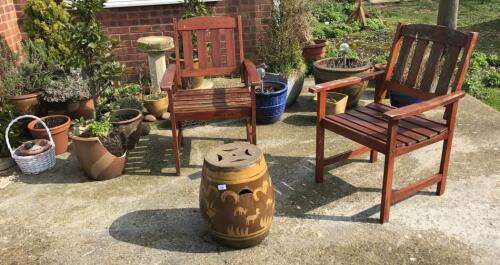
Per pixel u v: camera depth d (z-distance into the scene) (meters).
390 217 2.91
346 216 2.95
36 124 4.03
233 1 5.68
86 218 3.04
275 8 4.98
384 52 6.97
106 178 3.51
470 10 9.91
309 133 4.22
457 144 3.86
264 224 2.60
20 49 4.92
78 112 4.42
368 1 11.39
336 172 3.49
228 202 2.47
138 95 5.04
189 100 3.64
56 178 3.58
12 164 3.80
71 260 2.65
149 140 4.21
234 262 2.56
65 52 4.75
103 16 5.56
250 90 3.45
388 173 2.73
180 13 5.68
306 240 2.72
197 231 2.85
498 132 4.07
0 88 4.08
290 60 4.93
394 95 4.49
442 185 3.10
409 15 9.91
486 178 3.32
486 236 2.70
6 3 5.00
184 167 3.68
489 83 5.46
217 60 3.96
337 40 7.94
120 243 2.77
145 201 3.20
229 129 4.43
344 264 2.52
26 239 2.85
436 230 2.77
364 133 2.87
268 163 3.66
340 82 3.15
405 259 2.54
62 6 4.89
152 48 4.80
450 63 2.93
